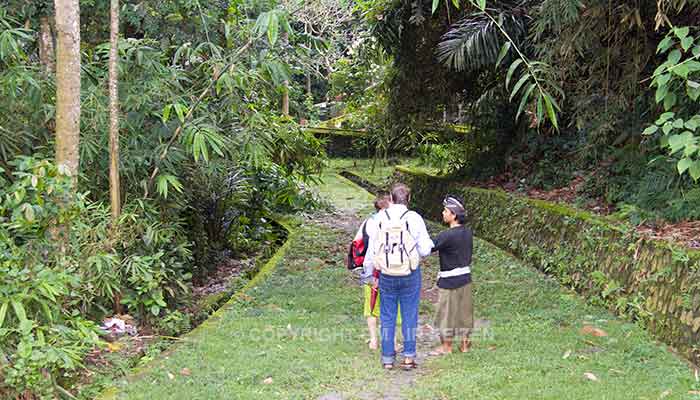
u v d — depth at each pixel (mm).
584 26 6441
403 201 4895
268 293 6820
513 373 4480
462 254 5066
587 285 6578
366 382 4480
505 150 11383
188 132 5805
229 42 6871
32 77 5512
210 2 7395
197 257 9102
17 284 3998
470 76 10859
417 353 5199
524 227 8609
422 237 4840
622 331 5387
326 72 22672
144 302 5883
